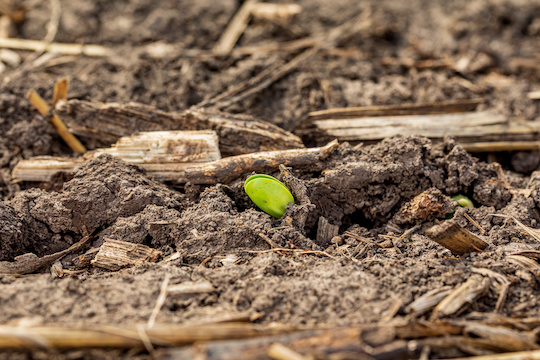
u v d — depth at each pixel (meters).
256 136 0.39
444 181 0.38
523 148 0.40
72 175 0.38
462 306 0.34
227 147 0.39
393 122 0.40
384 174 0.37
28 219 0.37
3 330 0.32
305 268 0.35
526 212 0.37
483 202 0.38
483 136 0.40
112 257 0.36
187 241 0.36
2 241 0.36
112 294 0.34
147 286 0.34
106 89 0.42
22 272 0.36
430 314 0.34
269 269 0.35
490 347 0.33
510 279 0.35
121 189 0.37
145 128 0.39
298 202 0.37
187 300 0.34
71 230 0.37
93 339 0.32
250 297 0.34
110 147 0.40
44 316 0.33
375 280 0.35
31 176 0.38
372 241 0.37
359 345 0.32
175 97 0.42
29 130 0.40
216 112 0.39
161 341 0.33
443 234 0.35
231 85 0.43
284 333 0.33
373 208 0.38
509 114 0.43
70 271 0.36
